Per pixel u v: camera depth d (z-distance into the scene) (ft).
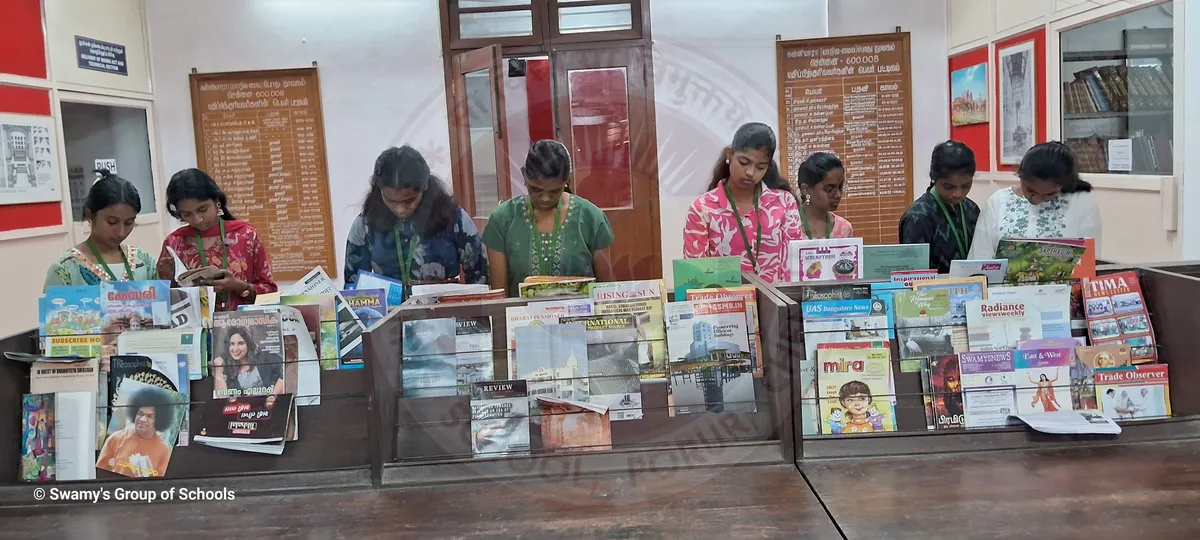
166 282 4.56
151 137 8.00
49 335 4.47
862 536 3.51
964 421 4.55
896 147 8.46
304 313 4.46
